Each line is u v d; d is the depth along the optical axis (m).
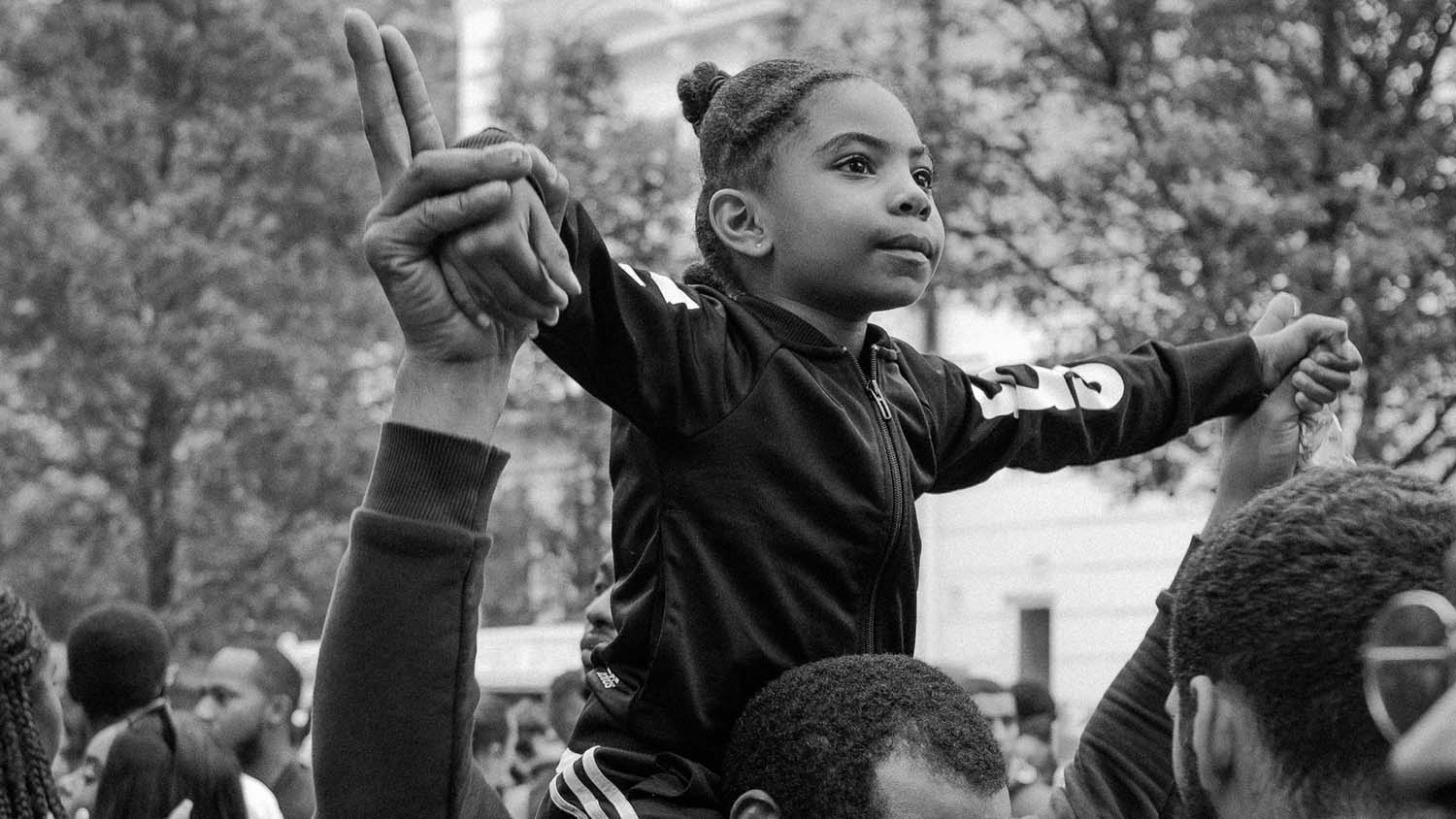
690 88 2.67
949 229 10.30
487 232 1.69
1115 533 16.88
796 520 2.28
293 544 16.20
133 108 15.70
